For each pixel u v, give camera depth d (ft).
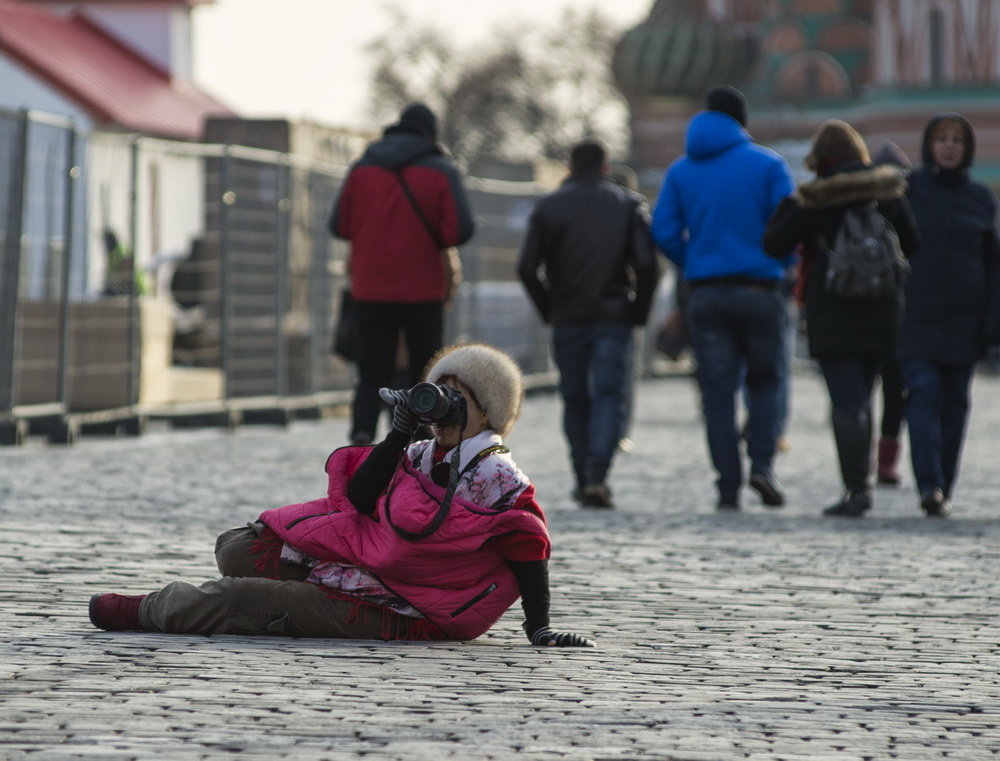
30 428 146.20
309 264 184.14
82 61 450.30
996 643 61.31
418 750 42.39
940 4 625.00
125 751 41.37
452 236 116.26
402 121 118.01
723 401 105.91
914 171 104.94
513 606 67.31
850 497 102.47
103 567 73.77
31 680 49.39
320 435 164.55
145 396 157.58
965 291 103.55
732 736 45.21
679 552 84.79
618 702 49.01
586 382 109.29
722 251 104.83
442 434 57.52
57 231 141.38
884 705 49.96
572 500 111.86
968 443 169.78
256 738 43.09
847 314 99.50
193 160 165.68
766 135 611.88
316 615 57.31
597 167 109.19
